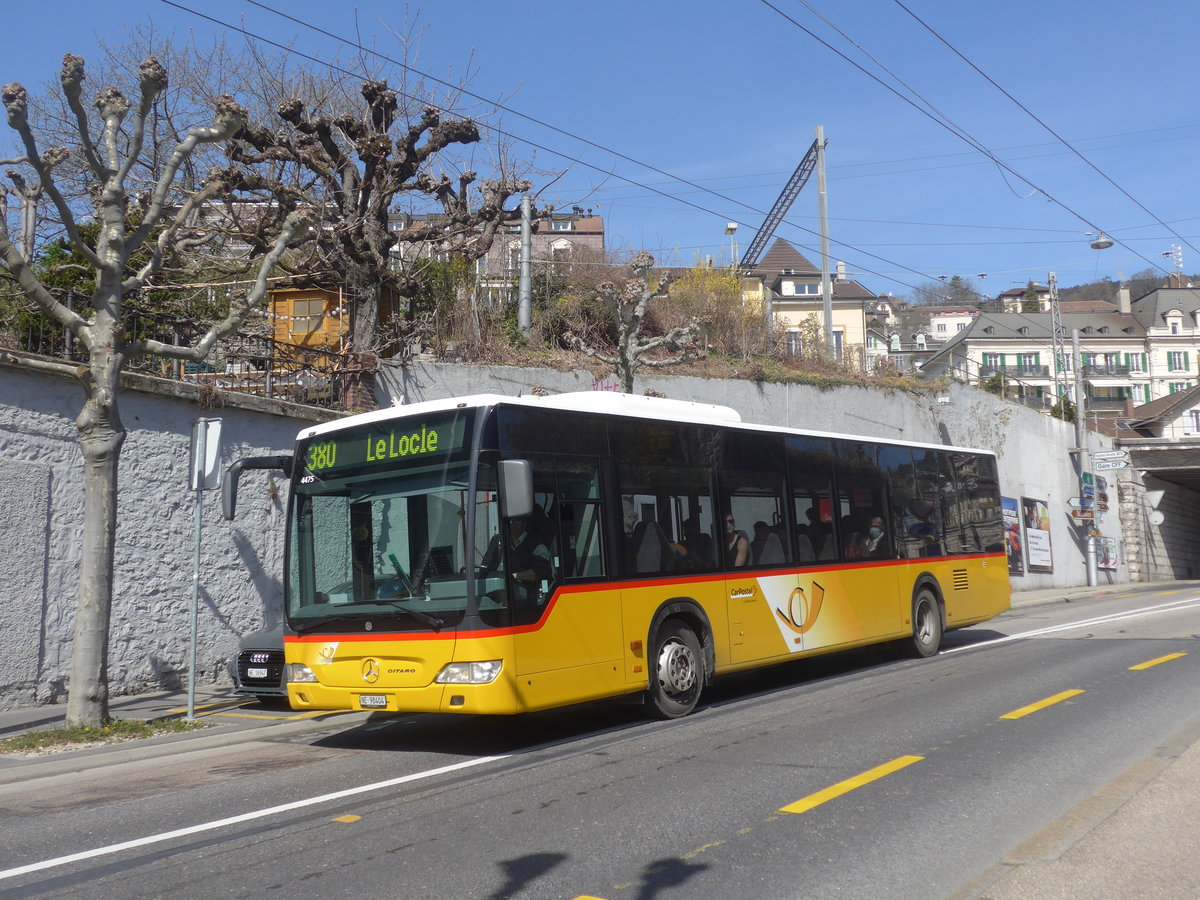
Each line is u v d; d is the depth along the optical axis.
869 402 30.17
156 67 10.48
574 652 9.59
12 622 12.03
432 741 10.27
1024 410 37.53
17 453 12.23
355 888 5.44
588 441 10.28
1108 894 4.86
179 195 22.02
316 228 19.00
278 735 10.94
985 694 11.36
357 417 10.07
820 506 13.59
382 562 9.55
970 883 5.13
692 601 11.16
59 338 12.90
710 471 11.84
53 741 9.69
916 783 7.38
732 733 9.66
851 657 16.20
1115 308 103.56
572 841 6.18
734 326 30.16
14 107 9.45
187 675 14.16
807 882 5.34
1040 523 37.41
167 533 14.05
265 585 15.35
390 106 19.88
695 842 6.07
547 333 27.14
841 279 70.88
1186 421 58.72
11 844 6.61
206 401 14.45
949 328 122.25
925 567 15.59
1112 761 7.90
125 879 5.75
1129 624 19.94
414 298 22.77
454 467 9.27
